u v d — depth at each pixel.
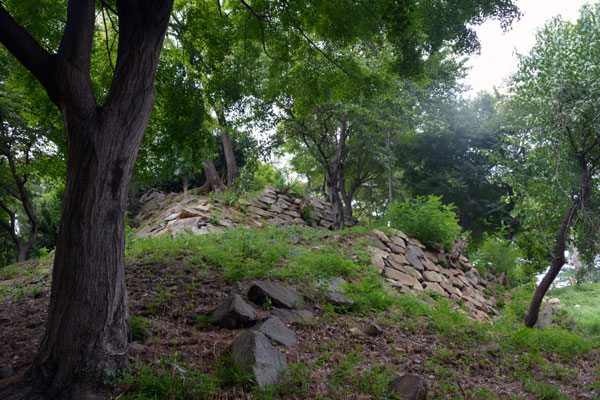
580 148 8.44
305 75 9.99
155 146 9.30
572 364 6.53
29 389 3.51
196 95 9.16
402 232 14.57
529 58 9.10
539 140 9.17
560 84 8.45
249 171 17.97
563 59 8.54
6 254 24.62
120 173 4.05
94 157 3.92
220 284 7.07
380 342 5.97
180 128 8.97
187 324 5.51
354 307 7.40
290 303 6.52
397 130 21.97
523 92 9.59
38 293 7.36
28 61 3.95
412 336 6.62
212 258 8.49
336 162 17.56
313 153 19.02
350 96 10.58
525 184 10.03
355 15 8.21
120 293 4.01
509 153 21.12
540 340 7.43
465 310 11.31
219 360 4.34
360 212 36.72
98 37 9.00
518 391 4.92
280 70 10.16
